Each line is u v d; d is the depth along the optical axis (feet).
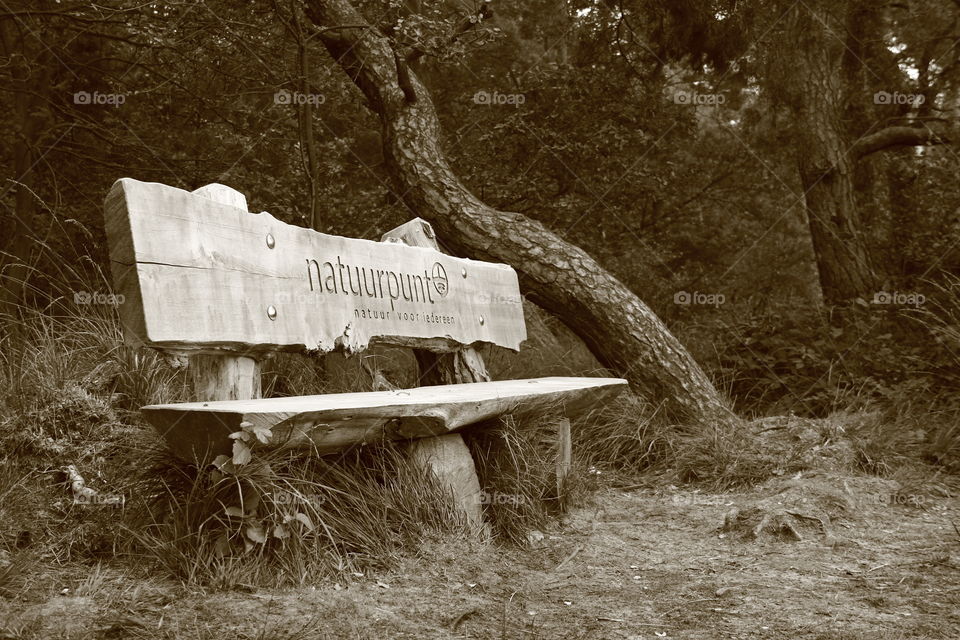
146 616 6.67
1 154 22.65
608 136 28.73
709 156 41.06
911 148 33.71
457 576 8.48
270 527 7.77
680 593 8.50
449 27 19.38
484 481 10.47
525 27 34.63
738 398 19.44
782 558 9.96
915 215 31.27
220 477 7.48
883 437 15.34
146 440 9.24
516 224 17.46
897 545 10.59
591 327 17.04
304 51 17.85
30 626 6.24
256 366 9.66
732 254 42.06
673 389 16.44
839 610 7.93
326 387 13.50
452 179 17.84
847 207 25.71
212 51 21.72
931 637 7.15
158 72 22.82
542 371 17.83
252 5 20.47
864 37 31.55
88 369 11.20
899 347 20.01
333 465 8.98
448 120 31.60
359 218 25.52
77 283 14.78
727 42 25.84
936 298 21.84
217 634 6.41
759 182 42.04
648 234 35.47
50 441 9.57
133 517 8.38
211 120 24.29
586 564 9.52
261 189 23.06
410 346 12.85
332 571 7.98
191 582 7.37
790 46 26.63
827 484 12.91
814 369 19.20
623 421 15.58
